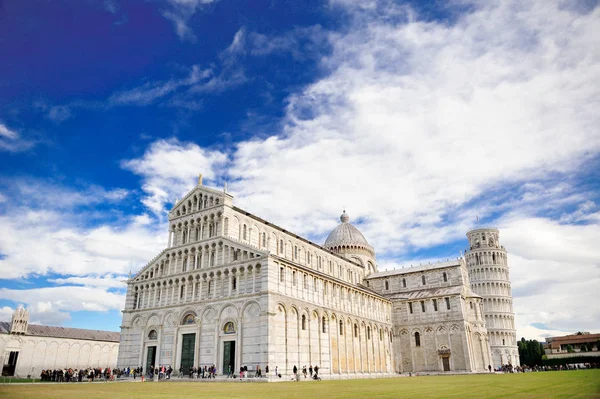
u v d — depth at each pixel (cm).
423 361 10819
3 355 10756
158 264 8769
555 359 15825
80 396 3238
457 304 10731
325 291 8600
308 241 10550
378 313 10762
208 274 7800
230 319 7188
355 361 9025
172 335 7894
